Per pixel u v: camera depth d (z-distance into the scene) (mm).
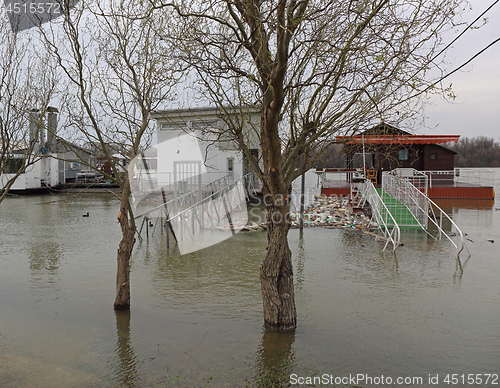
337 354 4742
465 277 7992
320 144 5480
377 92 4996
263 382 4102
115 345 4969
